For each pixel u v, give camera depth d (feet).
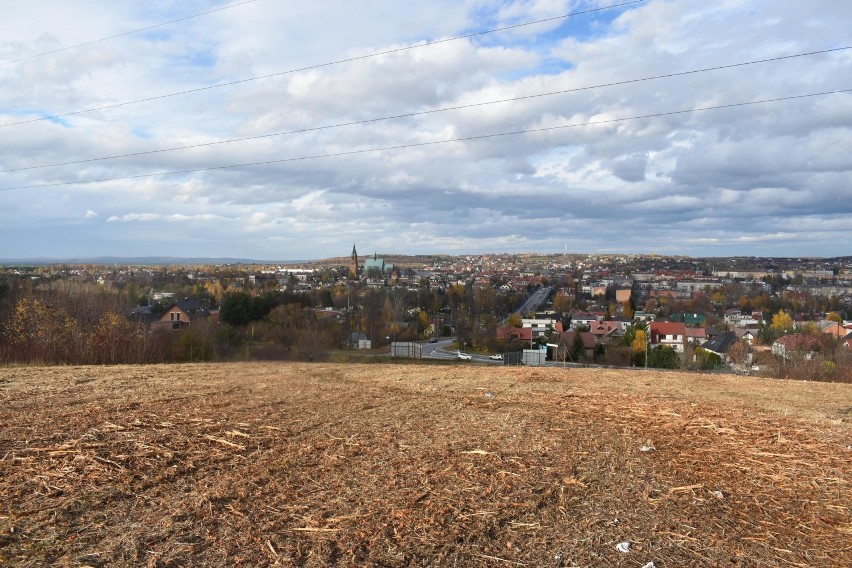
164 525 13.58
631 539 13.38
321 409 27.04
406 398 30.66
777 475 18.08
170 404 27.78
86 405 27.27
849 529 14.19
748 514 15.05
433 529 13.64
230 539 12.92
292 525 13.75
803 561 12.50
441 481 16.96
